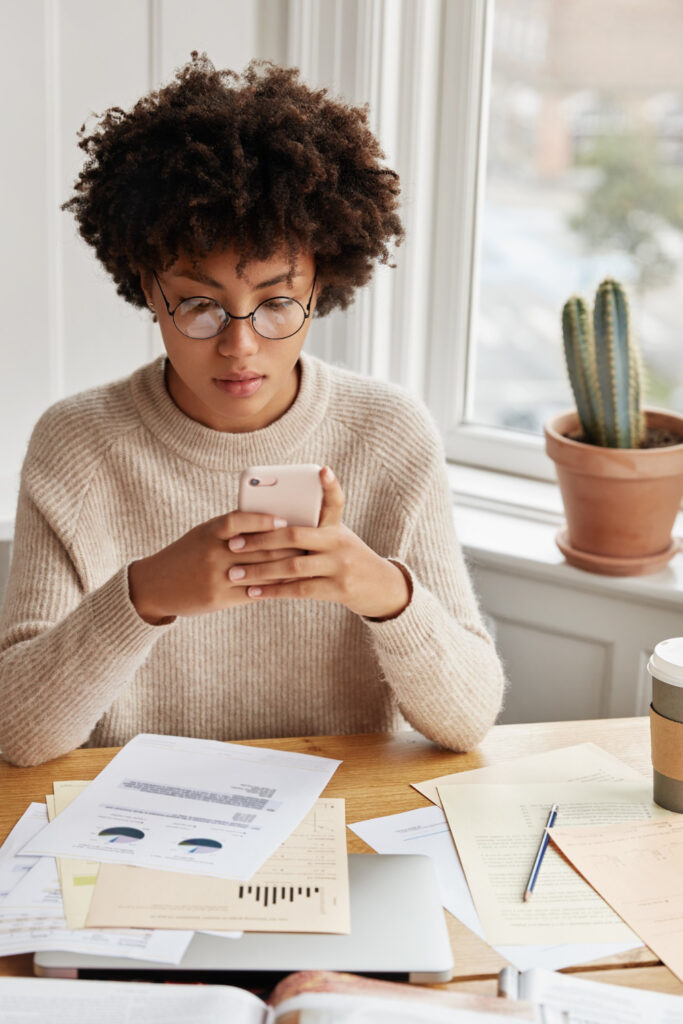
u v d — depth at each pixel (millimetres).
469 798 1052
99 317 1893
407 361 2020
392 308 1989
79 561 1240
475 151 1920
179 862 920
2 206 1779
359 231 1149
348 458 1305
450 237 1968
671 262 1795
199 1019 737
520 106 1880
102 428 1272
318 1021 709
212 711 1309
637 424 1573
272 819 995
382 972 806
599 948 855
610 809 1039
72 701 1094
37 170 1786
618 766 1127
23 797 1045
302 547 1010
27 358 1865
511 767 1122
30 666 1110
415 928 855
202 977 804
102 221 1175
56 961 798
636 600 1633
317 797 1045
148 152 1103
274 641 1292
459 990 810
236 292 1073
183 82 1157
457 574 1291
